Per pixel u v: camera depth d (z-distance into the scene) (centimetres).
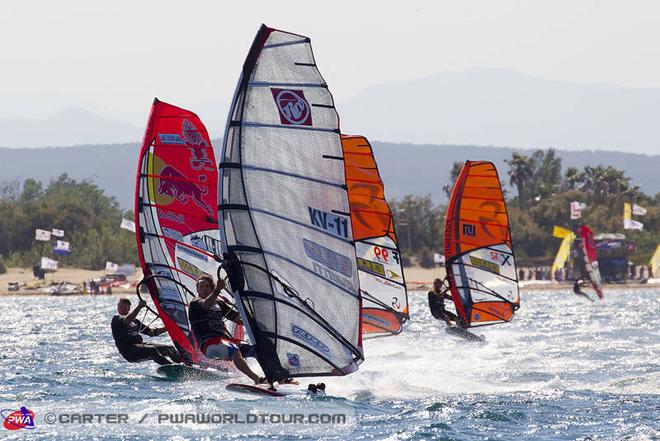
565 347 9075
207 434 4666
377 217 9319
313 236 5450
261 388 5641
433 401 5641
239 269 5366
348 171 9244
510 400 5706
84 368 7394
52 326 14050
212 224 7456
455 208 10306
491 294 10338
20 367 7531
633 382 6444
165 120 7394
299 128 5409
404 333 11356
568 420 5116
